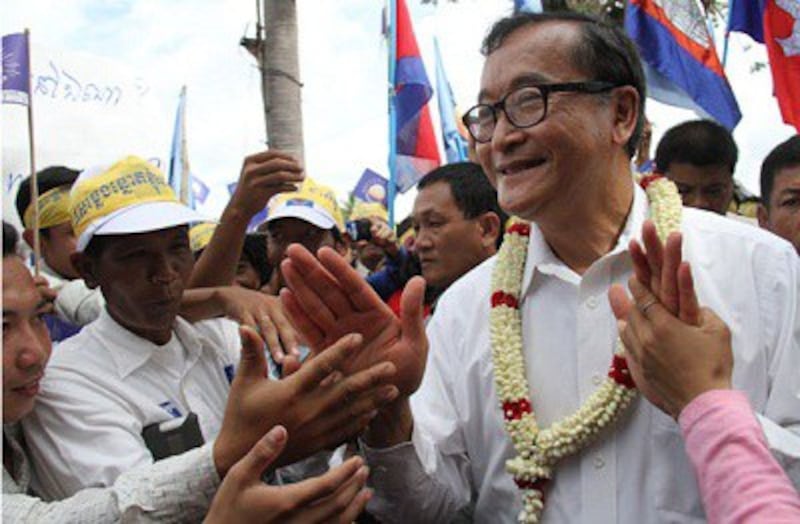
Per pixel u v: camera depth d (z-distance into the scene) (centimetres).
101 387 186
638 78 168
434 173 323
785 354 160
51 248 291
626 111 168
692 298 135
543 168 162
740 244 168
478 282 191
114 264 194
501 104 163
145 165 205
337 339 153
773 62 382
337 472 129
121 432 177
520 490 173
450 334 190
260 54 594
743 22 406
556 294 177
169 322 200
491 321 178
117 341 196
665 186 180
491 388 179
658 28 403
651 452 162
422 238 319
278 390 136
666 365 138
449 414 186
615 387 162
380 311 152
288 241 363
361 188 787
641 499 162
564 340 175
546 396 174
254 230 490
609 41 163
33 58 376
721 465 128
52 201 288
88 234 192
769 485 124
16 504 147
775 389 160
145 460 174
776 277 164
